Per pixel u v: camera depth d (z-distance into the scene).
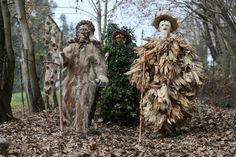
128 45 15.73
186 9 31.77
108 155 10.00
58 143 11.08
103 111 15.50
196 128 14.81
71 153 10.02
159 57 13.88
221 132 13.80
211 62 35.56
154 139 13.29
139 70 14.02
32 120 15.95
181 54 13.93
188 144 11.84
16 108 28.72
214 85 26.83
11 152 9.72
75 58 13.38
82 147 10.80
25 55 19.78
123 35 15.81
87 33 13.48
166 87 13.70
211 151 10.84
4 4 16.53
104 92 15.46
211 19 28.27
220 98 25.25
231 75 30.27
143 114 14.12
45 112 17.83
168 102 13.61
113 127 15.10
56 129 13.65
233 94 25.86
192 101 13.99
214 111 19.19
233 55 31.12
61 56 13.25
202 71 13.91
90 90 13.24
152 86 13.85
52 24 19.45
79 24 13.54
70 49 13.39
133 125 15.50
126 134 14.00
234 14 25.88
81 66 13.36
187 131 14.35
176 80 13.80
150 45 14.06
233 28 26.12
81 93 13.19
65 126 13.34
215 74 30.64
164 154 10.37
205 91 26.55
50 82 19.50
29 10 26.69
